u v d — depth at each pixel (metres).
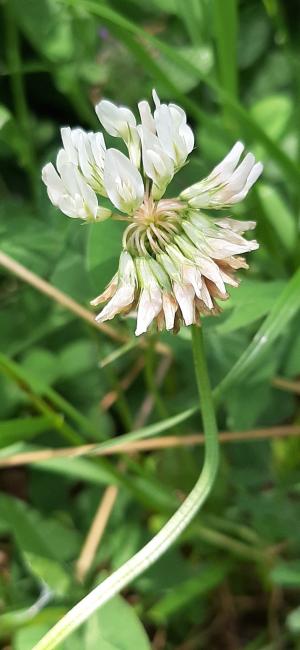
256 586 0.20
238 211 0.20
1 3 0.22
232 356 0.18
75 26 0.22
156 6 0.22
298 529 0.19
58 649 0.15
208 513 0.19
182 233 0.13
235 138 0.20
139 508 0.19
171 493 0.19
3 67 0.23
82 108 0.22
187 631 0.19
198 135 0.21
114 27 0.18
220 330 0.16
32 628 0.16
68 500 0.20
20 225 0.18
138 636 0.15
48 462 0.19
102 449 0.17
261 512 0.19
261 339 0.16
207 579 0.18
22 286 0.21
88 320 0.18
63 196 0.13
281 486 0.19
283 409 0.19
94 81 0.22
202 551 0.19
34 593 0.18
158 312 0.13
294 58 0.22
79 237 0.18
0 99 0.24
